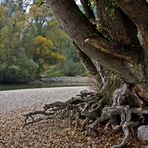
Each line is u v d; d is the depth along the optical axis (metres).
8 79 54.78
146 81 5.72
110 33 5.95
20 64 54.53
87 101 11.83
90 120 11.08
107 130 10.36
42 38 58.69
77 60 65.00
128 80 5.93
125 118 9.86
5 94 33.09
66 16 5.82
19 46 55.00
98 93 11.43
